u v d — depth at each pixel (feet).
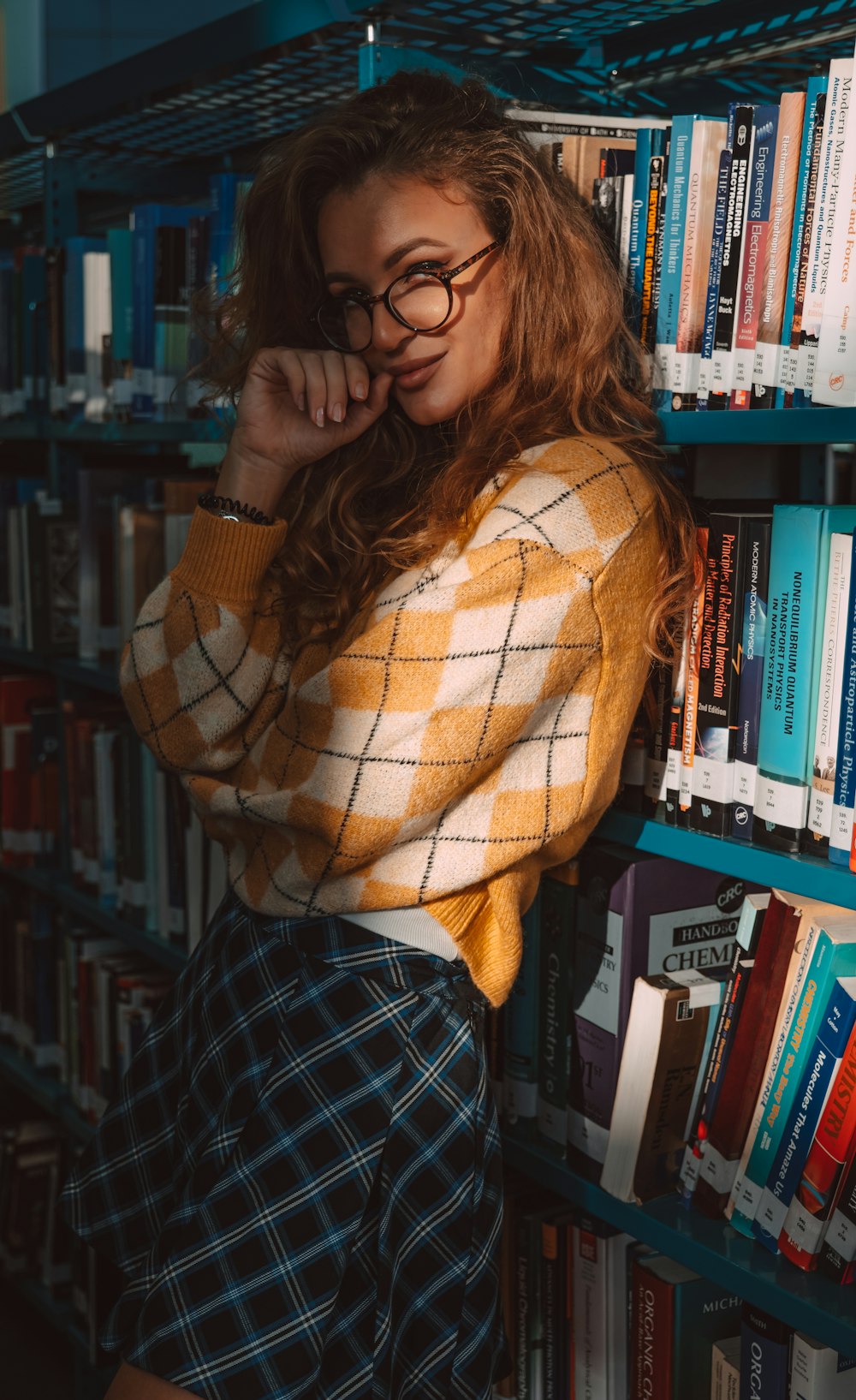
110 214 7.83
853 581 3.31
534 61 4.90
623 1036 4.09
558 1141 4.41
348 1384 3.34
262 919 3.68
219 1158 3.45
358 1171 3.33
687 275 3.76
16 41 14.85
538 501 3.28
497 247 3.70
